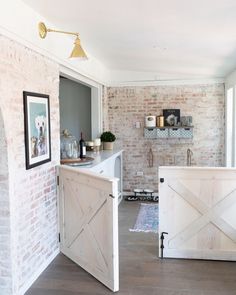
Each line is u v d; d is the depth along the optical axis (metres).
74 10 2.83
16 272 2.64
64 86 6.51
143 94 6.24
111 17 2.97
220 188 3.26
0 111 2.40
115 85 6.31
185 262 3.32
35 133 2.93
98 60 5.30
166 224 3.38
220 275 3.04
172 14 2.74
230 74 5.48
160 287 2.83
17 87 2.64
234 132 5.16
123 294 2.72
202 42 3.60
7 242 2.56
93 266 3.02
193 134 6.13
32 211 2.93
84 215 3.10
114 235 2.70
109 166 5.00
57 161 3.53
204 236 3.35
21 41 2.67
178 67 5.32
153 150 6.29
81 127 6.52
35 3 2.69
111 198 2.67
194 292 2.75
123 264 3.29
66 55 3.74
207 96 6.05
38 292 2.77
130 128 6.33
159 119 6.09
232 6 2.48
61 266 3.25
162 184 3.33
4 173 2.50
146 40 3.70
